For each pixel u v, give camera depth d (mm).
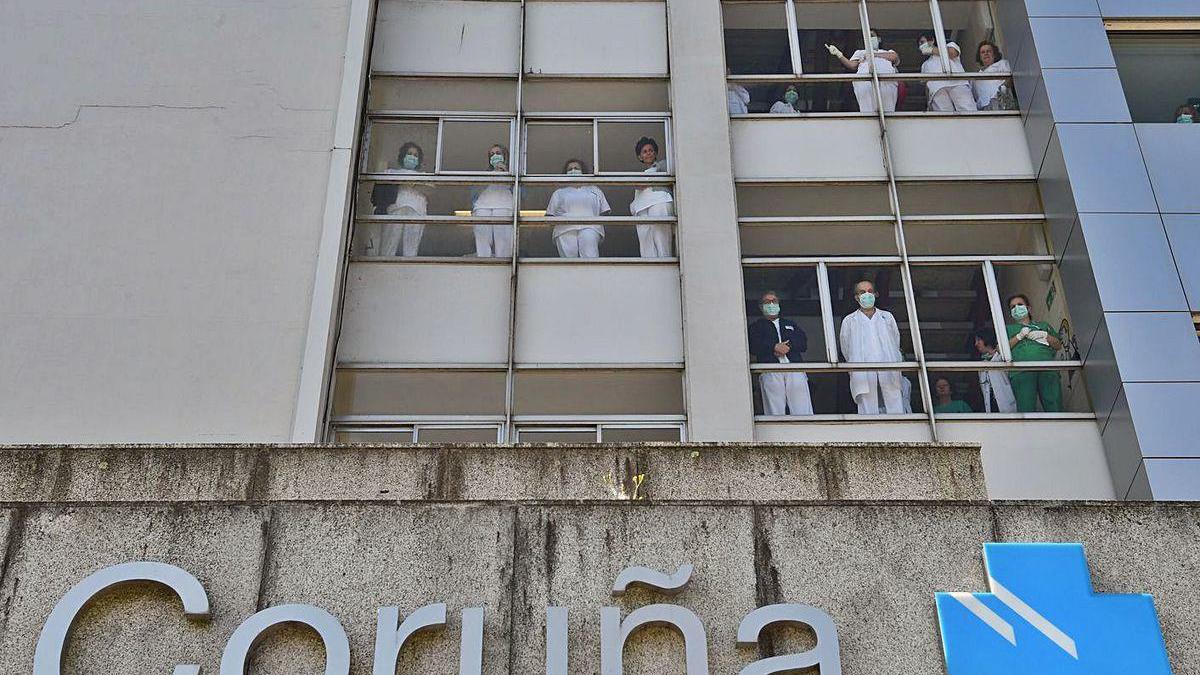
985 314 11469
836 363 11102
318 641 6918
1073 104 12164
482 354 11070
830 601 7168
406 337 11094
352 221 11562
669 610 7000
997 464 10484
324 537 7266
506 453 8359
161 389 9742
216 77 11586
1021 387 10969
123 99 11367
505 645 6957
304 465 8195
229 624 6965
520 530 7355
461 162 12445
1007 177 12305
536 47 13211
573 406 10938
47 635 6742
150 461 8102
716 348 11000
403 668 6855
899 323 11430
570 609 7090
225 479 8086
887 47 13438
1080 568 7191
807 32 13531
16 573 7078
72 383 9734
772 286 11617
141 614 6984
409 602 7078
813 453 8453
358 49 11945
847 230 12047
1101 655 6918
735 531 7395
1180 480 9828
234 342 10008
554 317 11328
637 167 12547
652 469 8344
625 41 13352
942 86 13023
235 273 10383
